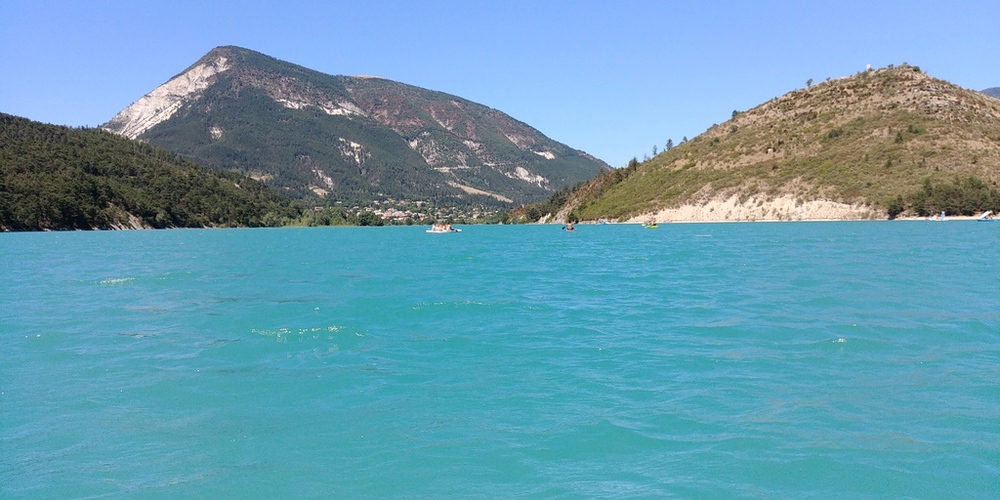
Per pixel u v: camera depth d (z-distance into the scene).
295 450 11.66
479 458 11.10
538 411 13.38
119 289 35.62
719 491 9.73
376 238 123.06
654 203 180.00
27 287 36.72
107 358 18.61
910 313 23.61
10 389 15.52
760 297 28.47
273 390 15.26
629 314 24.89
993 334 19.80
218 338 21.30
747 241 74.00
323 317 25.19
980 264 41.81
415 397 14.53
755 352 18.00
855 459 10.73
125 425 13.03
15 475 10.76
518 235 130.12
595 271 43.41
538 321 23.75
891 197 134.75
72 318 25.70
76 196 167.62
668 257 54.34
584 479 10.22
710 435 11.86
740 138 196.62
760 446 11.31
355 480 10.41
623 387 14.92
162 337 21.62
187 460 11.30
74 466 11.12
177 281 39.69
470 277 40.62
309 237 129.62
